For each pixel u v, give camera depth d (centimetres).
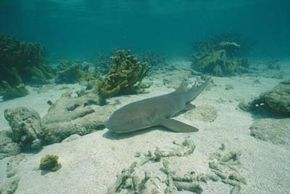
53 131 212
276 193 131
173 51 1351
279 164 159
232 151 167
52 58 1091
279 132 199
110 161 165
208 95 350
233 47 701
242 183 141
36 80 511
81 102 282
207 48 739
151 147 179
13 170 171
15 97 408
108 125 188
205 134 201
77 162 169
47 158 162
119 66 321
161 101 222
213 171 152
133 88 336
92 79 394
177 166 157
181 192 136
